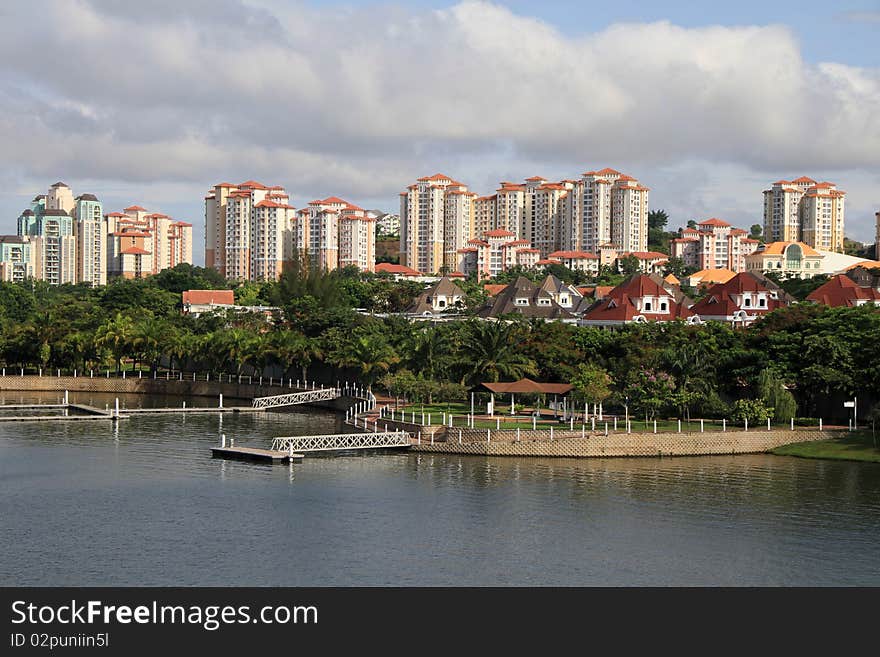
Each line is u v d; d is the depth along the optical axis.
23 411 165.62
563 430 126.50
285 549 83.00
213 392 195.38
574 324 177.25
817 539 86.69
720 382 142.62
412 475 110.50
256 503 97.19
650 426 131.12
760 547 84.50
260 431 143.25
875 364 130.50
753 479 109.50
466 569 78.94
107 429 144.62
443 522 91.19
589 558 81.69
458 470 113.50
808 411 139.00
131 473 110.56
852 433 127.25
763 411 129.62
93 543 83.88
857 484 107.06
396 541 85.50
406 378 154.50
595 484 106.56
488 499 99.56
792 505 97.69
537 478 109.50
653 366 141.75
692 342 150.12
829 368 133.25
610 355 155.12
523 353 155.88
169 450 125.62
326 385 188.12
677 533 88.31
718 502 98.88
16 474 109.50
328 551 82.62
